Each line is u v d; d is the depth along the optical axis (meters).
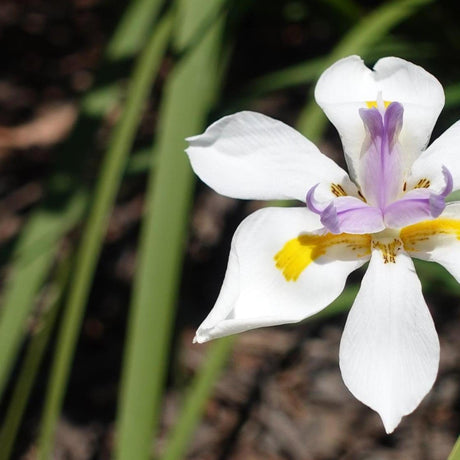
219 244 0.72
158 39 0.54
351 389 0.41
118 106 0.80
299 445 0.60
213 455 0.60
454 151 0.43
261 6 0.70
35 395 0.64
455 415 0.59
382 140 0.42
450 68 0.62
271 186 0.43
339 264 0.42
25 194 0.78
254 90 0.61
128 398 0.47
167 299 0.48
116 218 0.75
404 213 0.42
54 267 0.67
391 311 0.41
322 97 0.44
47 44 0.94
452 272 0.42
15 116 0.86
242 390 0.63
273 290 0.42
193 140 0.42
